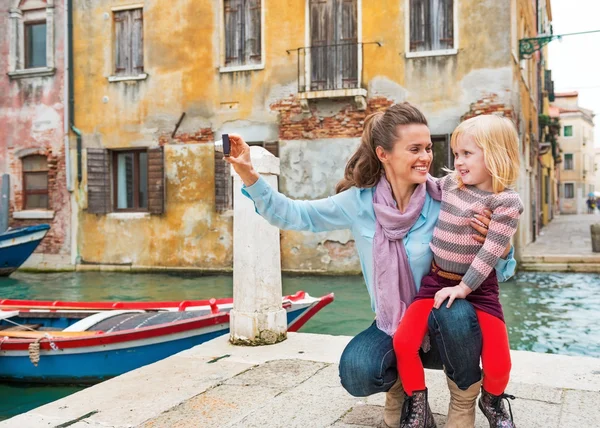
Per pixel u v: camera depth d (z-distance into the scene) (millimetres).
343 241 13570
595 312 8930
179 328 5637
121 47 15367
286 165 14031
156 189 14867
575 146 56750
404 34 13234
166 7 14867
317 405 3203
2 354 5801
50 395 5539
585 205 58188
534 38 13969
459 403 2486
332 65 13688
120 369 5633
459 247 2355
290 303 6258
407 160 2391
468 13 12906
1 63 16172
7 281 13625
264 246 4777
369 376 2379
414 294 2494
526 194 16625
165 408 3271
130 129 15141
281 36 14016
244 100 14328
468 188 2395
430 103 13133
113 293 11664
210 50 14555
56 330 6480
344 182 2605
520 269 13844
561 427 2781
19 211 16031
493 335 2361
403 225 2451
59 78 15711
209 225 14500
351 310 9289
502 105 12758
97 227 15312
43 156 15992
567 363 3887
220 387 3617
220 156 14375
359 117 13531
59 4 15633
